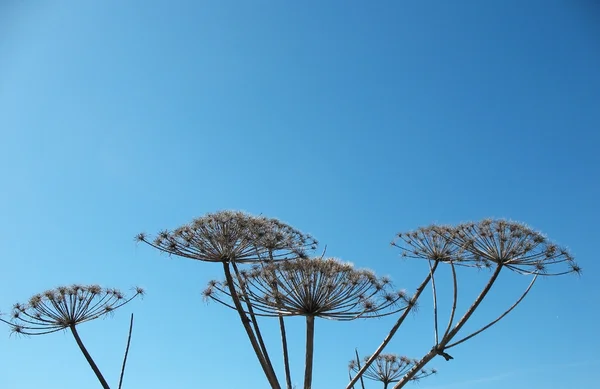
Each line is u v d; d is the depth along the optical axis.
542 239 19.25
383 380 30.09
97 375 21.00
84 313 22.17
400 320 18.94
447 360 18.22
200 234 19.12
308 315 17.70
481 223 19.95
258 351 18.78
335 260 18.08
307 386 17.45
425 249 20.75
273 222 21.75
